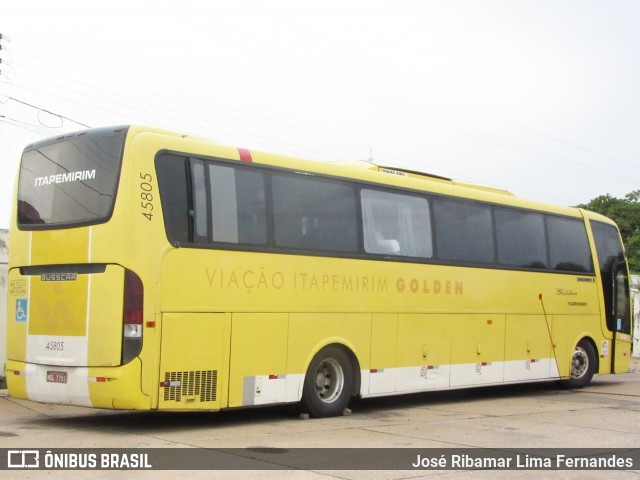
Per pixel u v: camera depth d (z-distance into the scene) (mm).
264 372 10492
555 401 14328
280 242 10805
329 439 9453
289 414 11727
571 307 16141
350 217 11836
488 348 14086
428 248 13078
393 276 12383
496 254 14422
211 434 9750
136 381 9164
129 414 11719
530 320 15062
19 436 9430
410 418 11648
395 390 12336
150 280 9344
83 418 11266
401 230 12664
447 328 13289
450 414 12211
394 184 12648
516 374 14695
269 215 10719
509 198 15016
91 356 9359
